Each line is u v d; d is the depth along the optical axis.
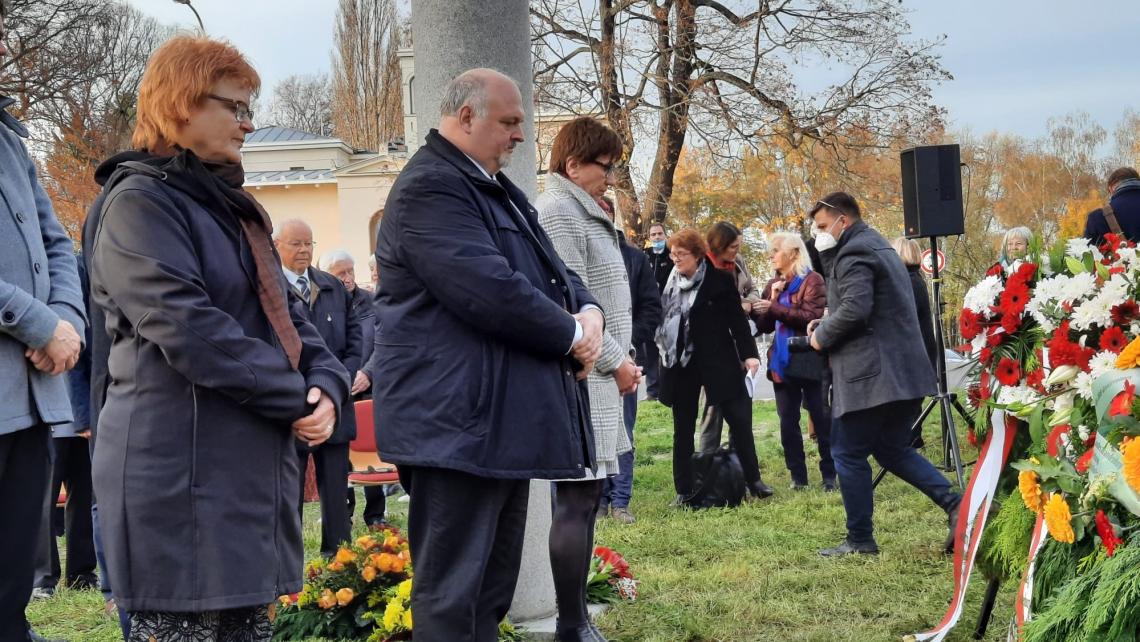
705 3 19.47
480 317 2.86
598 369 3.73
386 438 2.95
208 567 2.42
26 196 3.44
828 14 18.47
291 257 6.17
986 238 35.47
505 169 4.32
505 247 3.05
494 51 4.20
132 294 2.42
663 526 6.38
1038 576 3.08
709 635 4.16
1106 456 2.73
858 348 5.28
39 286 3.37
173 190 2.54
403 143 36.38
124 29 28.59
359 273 34.34
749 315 7.96
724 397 7.05
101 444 2.50
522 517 3.21
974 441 3.75
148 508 2.41
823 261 5.61
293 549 2.63
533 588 4.28
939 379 7.25
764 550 5.57
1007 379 3.34
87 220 2.76
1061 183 45.38
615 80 19.11
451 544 2.94
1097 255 3.38
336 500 5.86
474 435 2.86
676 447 7.13
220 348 2.43
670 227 26.73
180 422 2.45
